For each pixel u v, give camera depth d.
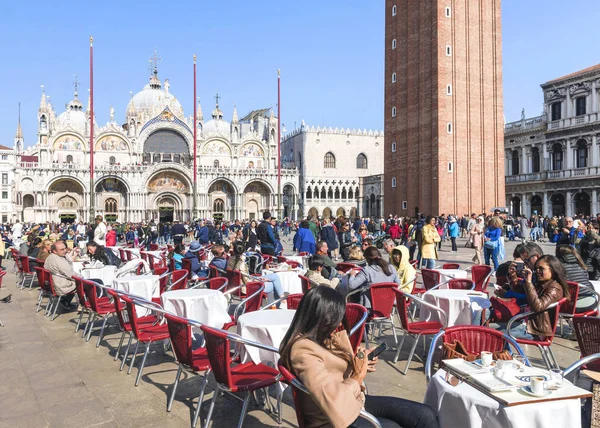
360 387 4.19
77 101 92.94
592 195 53.91
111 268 15.58
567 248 10.52
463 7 51.06
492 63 52.28
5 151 93.25
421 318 9.91
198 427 6.69
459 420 4.84
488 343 6.45
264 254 18.44
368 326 10.68
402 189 55.03
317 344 4.21
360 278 10.30
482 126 51.28
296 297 9.09
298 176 87.44
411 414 4.93
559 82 57.50
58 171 71.62
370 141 94.31
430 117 50.53
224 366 6.04
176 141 83.56
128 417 7.01
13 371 9.09
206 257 19.72
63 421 6.89
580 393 4.65
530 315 8.27
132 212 75.62
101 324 12.79
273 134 89.62
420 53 52.16
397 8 56.00
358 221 33.28
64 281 13.55
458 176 49.91
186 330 6.90
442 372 5.43
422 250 17.98
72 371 9.05
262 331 7.08
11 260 31.69
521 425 4.43
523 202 63.66
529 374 5.06
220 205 83.81
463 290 9.99
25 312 14.55
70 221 74.25
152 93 91.56
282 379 6.21
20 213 74.38
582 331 6.76
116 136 78.44
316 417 4.26
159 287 12.86
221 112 99.44
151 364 9.44
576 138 56.00
